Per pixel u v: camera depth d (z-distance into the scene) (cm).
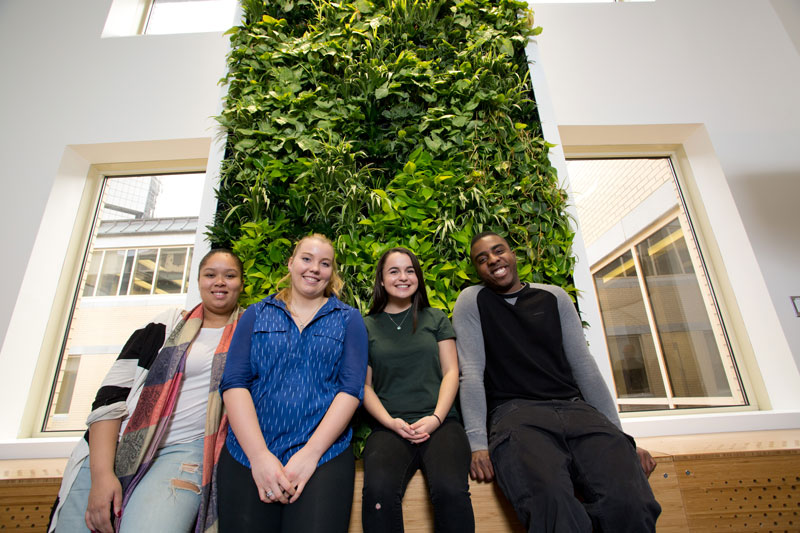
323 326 119
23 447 175
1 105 224
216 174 180
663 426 181
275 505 95
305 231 166
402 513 97
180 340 124
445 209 170
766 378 191
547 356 131
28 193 207
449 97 194
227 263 137
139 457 103
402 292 137
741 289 203
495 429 115
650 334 230
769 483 122
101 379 208
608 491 93
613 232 254
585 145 241
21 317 191
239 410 104
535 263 167
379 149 180
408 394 122
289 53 196
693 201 229
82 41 241
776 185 211
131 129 219
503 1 214
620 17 245
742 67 235
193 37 238
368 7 208
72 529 99
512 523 105
